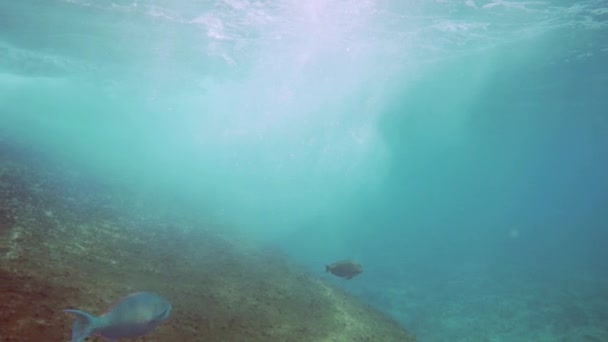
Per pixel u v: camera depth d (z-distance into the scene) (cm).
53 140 3162
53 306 571
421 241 3309
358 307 1085
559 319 1514
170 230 1351
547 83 3297
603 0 1655
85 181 1722
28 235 878
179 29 2147
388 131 8244
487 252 2928
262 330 734
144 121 9688
